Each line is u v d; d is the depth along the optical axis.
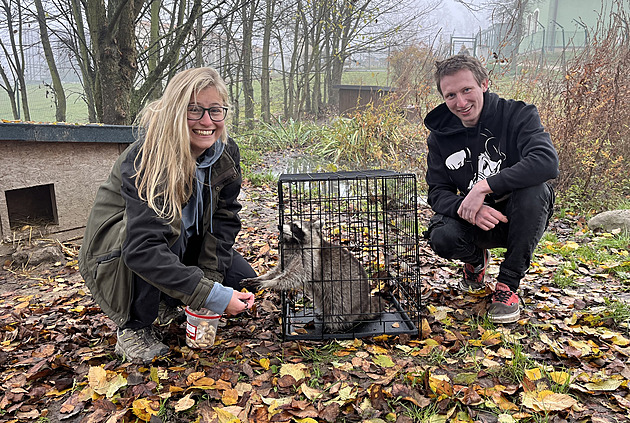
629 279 2.00
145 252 1.27
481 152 1.73
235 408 1.19
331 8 9.49
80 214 2.79
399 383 1.28
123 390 1.32
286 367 1.37
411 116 6.67
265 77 10.58
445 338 1.54
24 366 1.48
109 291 1.40
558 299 1.84
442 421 1.14
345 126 6.96
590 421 1.12
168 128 1.30
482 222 1.55
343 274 1.67
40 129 2.45
